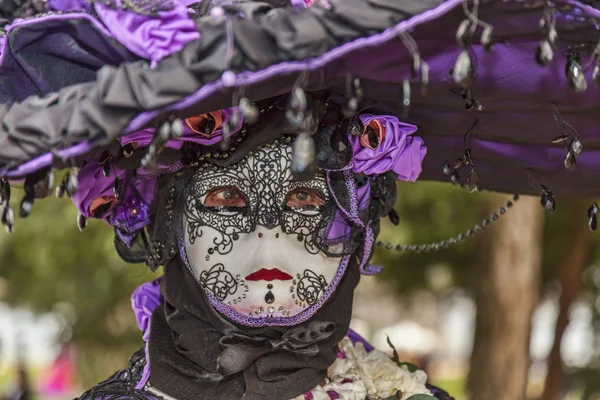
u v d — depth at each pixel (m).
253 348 1.91
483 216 6.29
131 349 7.10
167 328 2.05
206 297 1.93
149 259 2.03
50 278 6.15
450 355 18.55
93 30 1.52
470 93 1.57
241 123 1.72
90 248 5.82
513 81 1.60
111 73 1.42
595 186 2.09
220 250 1.91
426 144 2.04
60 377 10.64
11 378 8.95
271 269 1.90
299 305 1.93
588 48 1.49
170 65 1.43
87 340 6.95
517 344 6.28
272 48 1.42
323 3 1.48
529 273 6.27
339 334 2.02
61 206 5.67
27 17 1.63
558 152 1.96
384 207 2.04
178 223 1.95
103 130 1.41
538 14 1.43
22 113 1.45
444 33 1.49
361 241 2.07
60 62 1.58
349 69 1.53
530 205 6.21
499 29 1.48
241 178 1.90
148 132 1.69
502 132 1.89
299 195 1.93
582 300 9.00
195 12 1.60
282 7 1.60
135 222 2.02
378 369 2.17
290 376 1.94
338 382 2.07
